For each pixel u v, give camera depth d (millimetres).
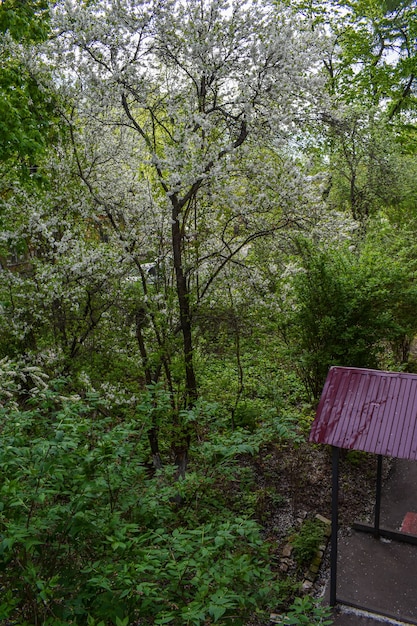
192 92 9055
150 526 5051
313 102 9141
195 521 6270
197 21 8477
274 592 6293
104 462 4566
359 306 9953
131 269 9953
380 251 12555
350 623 6379
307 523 8383
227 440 5902
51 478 4422
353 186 17781
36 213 8875
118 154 10383
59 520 4242
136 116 10133
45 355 8742
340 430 6270
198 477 6090
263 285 9812
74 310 9008
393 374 6730
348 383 6770
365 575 7375
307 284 10164
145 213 9781
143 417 5852
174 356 9539
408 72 19953
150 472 9398
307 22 8938
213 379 11211
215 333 9977
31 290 9148
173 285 9945
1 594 4008
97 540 4320
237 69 8750
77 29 8367
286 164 8969
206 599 3645
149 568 3664
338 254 10703
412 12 18859
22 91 8922
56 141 10133
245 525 4359
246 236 9961
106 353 9438
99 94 8766
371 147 16625
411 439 5945
